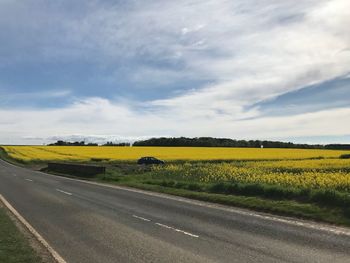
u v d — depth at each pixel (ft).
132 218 47.24
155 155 231.91
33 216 49.37
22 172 150.92
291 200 58.95
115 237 37.19
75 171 146.00
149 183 99.04
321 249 31.78
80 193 76.33
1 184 96.94
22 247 33.01
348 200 50.49
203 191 78.59
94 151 286.25
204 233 38.37
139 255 30.76
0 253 30.83
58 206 58.18
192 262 28.63
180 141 437.99
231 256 30.07
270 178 85.46
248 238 35.99
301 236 36.55
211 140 439.63
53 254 30.94
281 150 297.53
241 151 278.46
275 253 30.73
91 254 31.19
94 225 43.14
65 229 41.09
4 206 58.49
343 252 30.86
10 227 41.93
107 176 123.54
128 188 87.71
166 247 33.17
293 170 119.75
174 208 55.16
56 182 104.63
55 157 237.66
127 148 329.52
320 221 44.34
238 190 71.56
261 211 52.19
